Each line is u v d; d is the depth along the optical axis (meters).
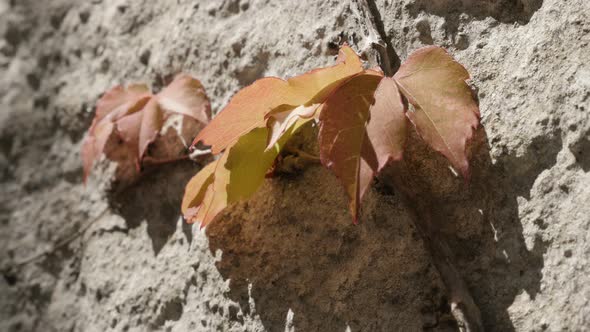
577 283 0.36
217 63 0.48
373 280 0.41
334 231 0.42
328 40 0.44
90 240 0.53
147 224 0.49
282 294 0.42
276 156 0.41
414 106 0.38
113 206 0.52
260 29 0.47
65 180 0.56
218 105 0.48
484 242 0.39
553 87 0.39
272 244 0.43
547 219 0.38
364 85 0.38
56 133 0.57
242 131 0.40
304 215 0.43
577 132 0.38
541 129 0.38
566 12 0.39
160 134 0.50
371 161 0.37
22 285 0.55
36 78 0.59
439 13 0.42
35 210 0.56
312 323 0.41
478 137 0.40
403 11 0.43
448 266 0.39
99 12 0.56
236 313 0.43
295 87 0.38
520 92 0.39
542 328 0.37
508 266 0.38
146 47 0.52
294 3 0.46
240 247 0.44
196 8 0.50
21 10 0.61
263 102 0.39
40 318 0.54
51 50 0.58
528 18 0.40
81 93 0.56
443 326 0.39
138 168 0.46
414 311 0.40
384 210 0.41
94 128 0.48
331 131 0.38
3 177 0.59
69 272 0.53
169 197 0.49
